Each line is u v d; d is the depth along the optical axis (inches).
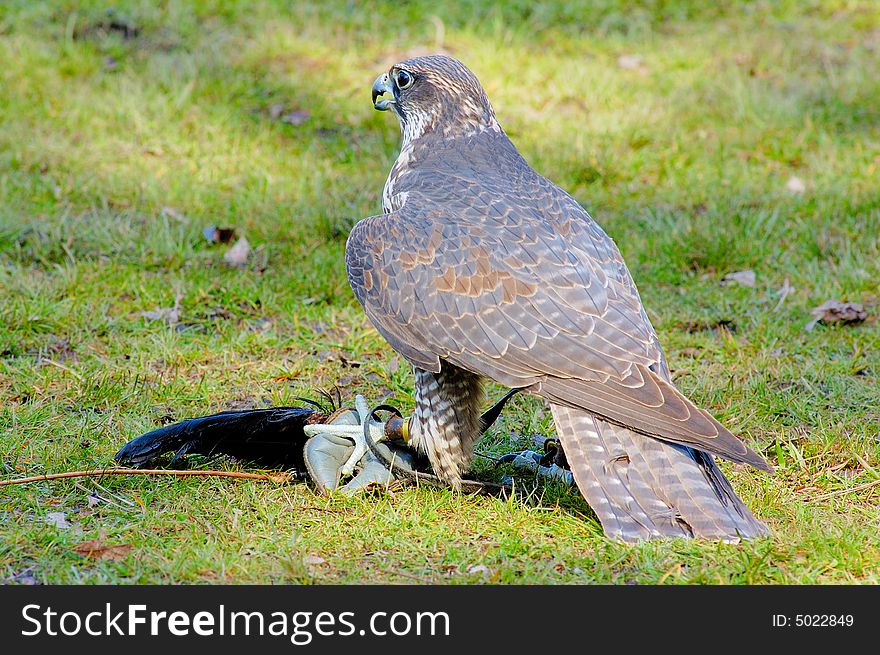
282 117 732.0
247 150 688.4
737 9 916.6
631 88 784.9
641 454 314.3
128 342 476.1
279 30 825.5
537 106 759.7
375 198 631.8
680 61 821.9
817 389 440.1
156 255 561.3
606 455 315.9
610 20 885.8
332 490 355.9
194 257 563.2
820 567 313.7
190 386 439.2
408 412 426.6
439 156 398.9
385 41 834.8
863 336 486.6
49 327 484.1
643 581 307.1
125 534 331.9
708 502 310.0
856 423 411.5
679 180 665.0
